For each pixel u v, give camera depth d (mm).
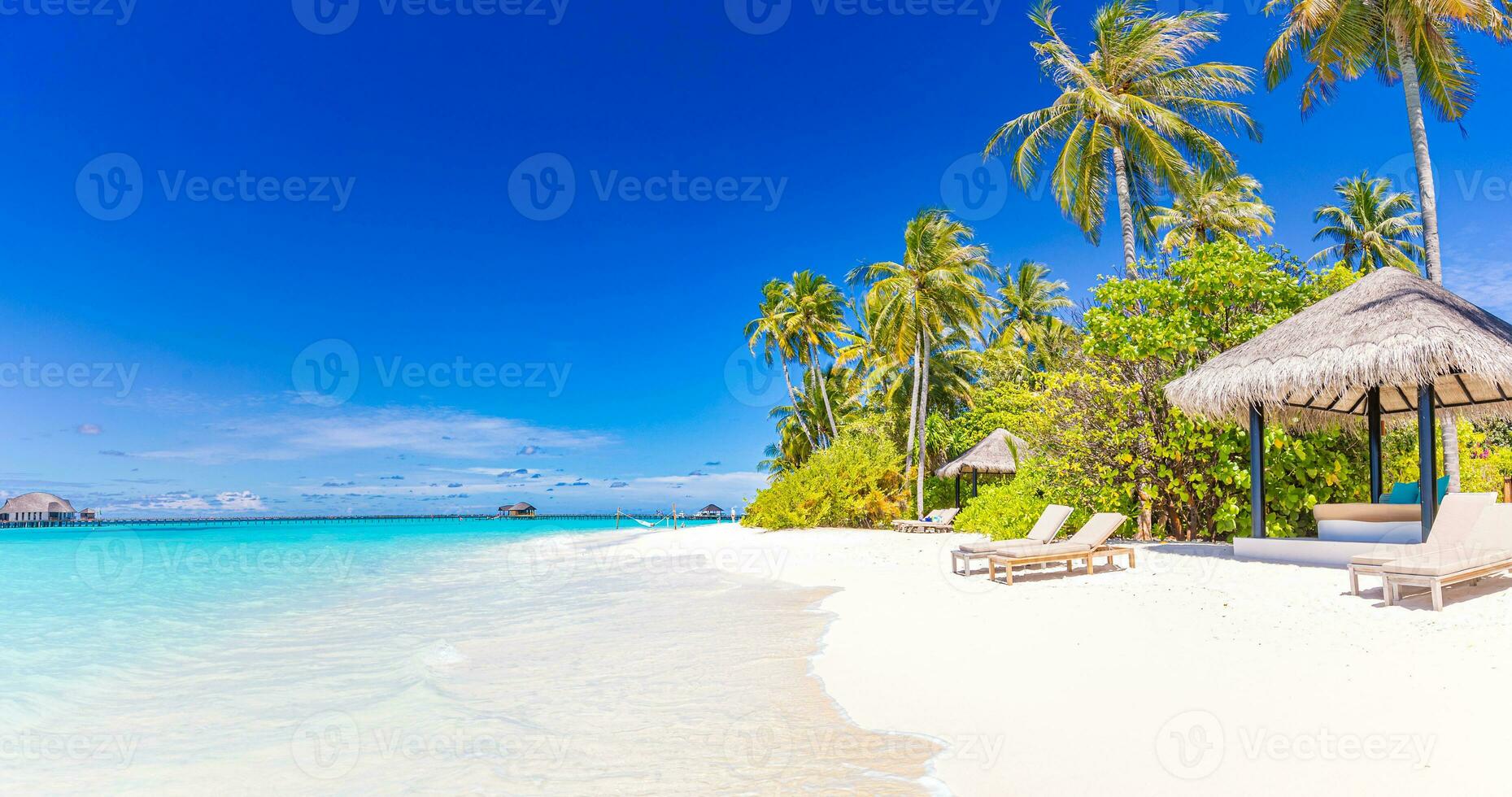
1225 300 12266
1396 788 3334
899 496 26766
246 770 4297
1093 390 13195
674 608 10266
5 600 12062
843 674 6113
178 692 6086
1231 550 10469
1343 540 8789
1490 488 16562
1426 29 15680
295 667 6969
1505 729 3797
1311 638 5836
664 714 5215
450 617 9938
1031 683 5395
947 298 27781
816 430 42969
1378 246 30578
